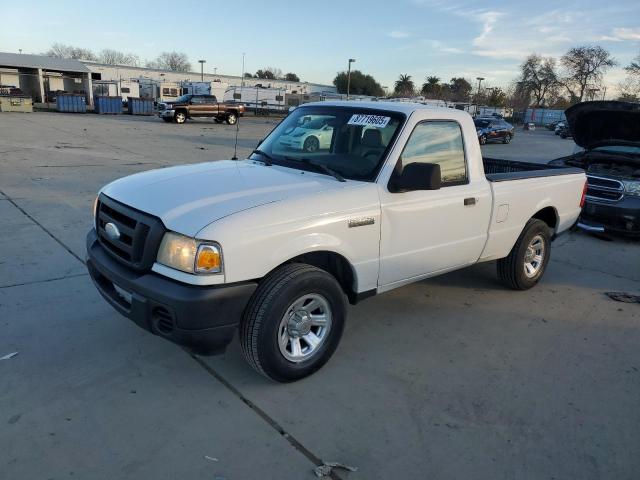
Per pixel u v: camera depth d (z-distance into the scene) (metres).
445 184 4.20
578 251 7.34
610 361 4.03
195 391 3.31
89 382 3.35
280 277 3.18
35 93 53.66
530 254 5.36
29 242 6.09
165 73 72.06
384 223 3.70
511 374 3.76
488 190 4.53
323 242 3.33
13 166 11.63
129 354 3.71
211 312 2.92
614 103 7.39
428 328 4.46
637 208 7.59
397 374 3.67
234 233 2.94
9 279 4.94
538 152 26.52
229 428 2.97
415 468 2.74
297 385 3.45
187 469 2.64
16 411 3.02
